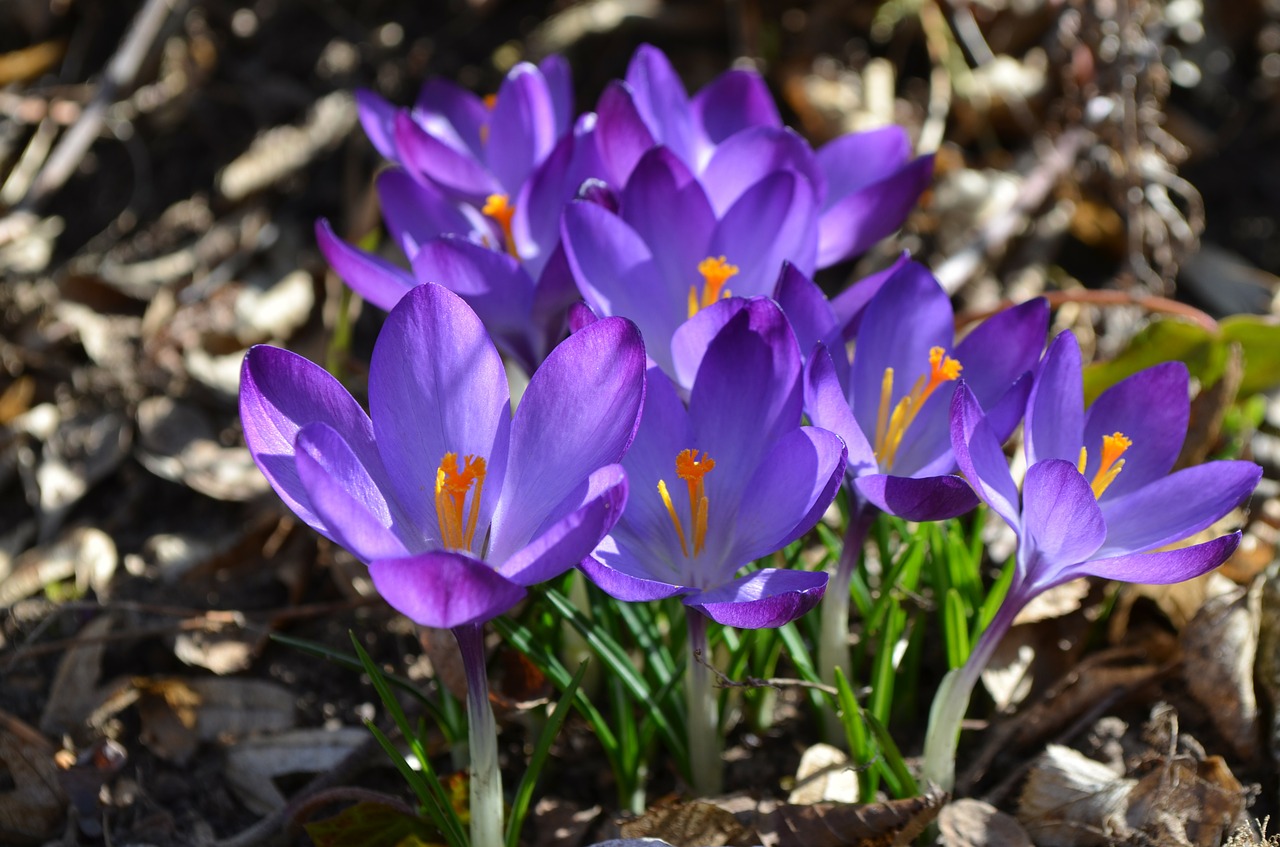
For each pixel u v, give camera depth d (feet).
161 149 2.43
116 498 2.02
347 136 2.44
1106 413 1.63
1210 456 1.96
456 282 1.65
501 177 1.80
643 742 1.68
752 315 1.53
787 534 1.51
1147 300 1.97
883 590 1.69
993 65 2.50
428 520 1.51
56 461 2.03
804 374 1.57
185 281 2.21
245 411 1.48
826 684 1.69
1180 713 1.75
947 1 2.53
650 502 1.55
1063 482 1.50
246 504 2.00
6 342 2.14
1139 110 2.16
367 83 2.51
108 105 2.40
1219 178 2.52
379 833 1.64
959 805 1.65
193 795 1.74
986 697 1.77
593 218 1.62
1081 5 2.17
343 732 1.77
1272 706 1.73
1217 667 1.74
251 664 1.83
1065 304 2.14
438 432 1.52
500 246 1.78
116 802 1.73
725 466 1.55
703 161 1.81
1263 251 2.39
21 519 2.01
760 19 2.55
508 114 1.78
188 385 2.08
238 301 2.16
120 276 2.20
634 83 1.76
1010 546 1.89
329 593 1.91
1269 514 1.93
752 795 1.70
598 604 1.73
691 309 1.67
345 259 1.66
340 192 2.38
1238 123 2.59
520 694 1.71
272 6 2.60
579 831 1.69
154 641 1.85
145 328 2.14
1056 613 1.78
